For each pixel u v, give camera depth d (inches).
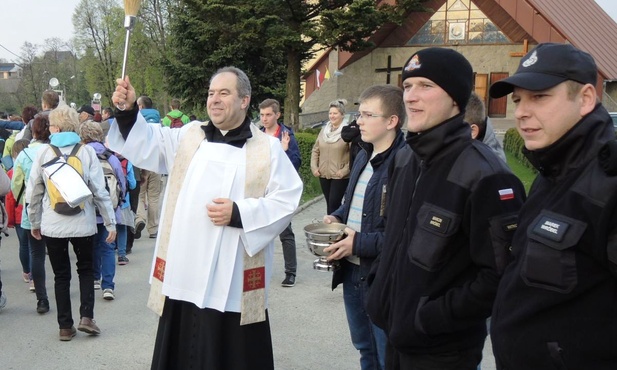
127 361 169.2
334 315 207.8
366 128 120.6
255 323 119.9
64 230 172.2
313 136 485.1
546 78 65.7
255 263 117.9
